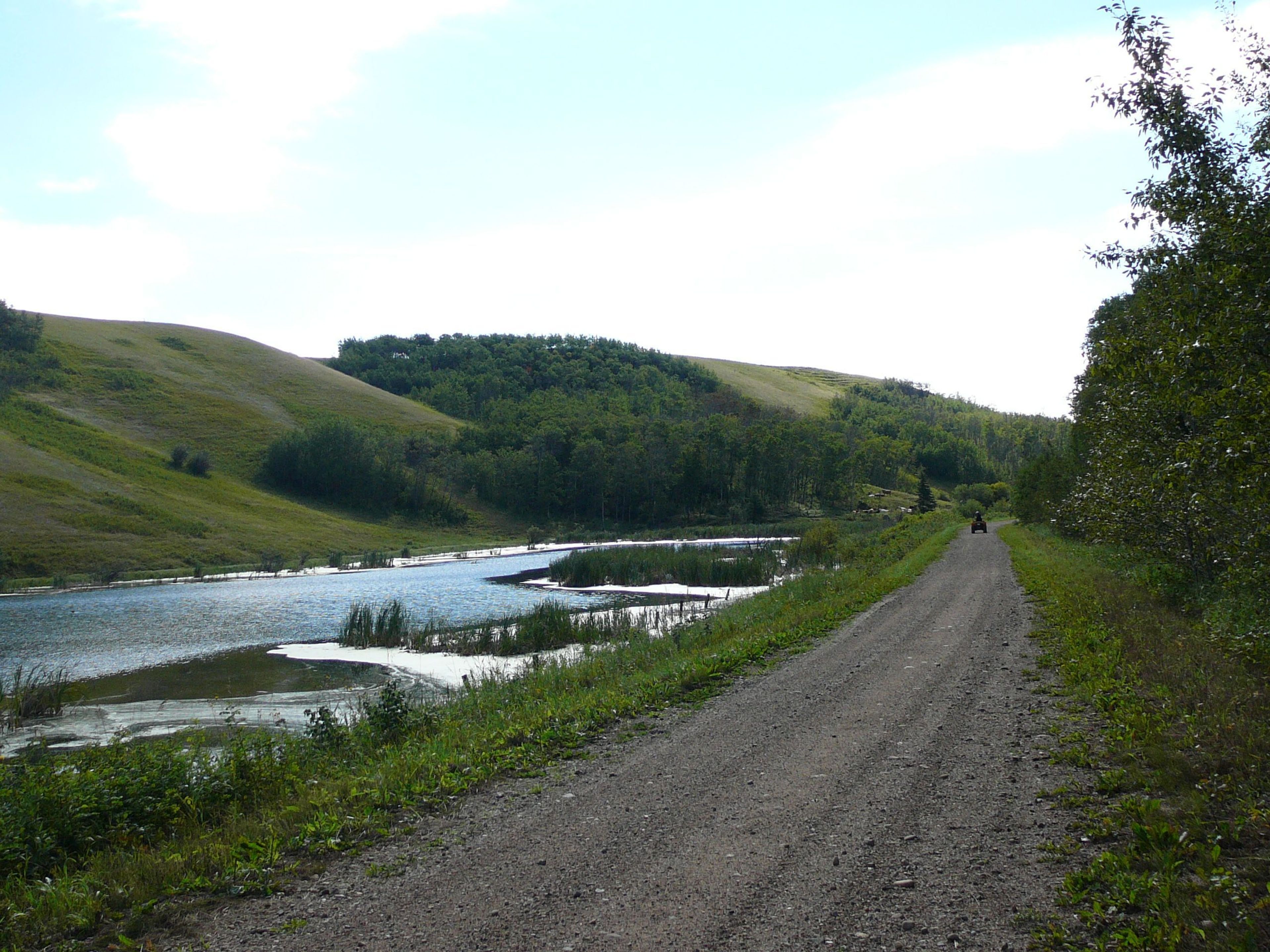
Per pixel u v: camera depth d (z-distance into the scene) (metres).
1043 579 19.92
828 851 5.15
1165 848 4.67
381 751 9.08
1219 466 6.67
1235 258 6.99
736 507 109.81
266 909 4.88
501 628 24.05
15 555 55.03
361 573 55.12
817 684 10.57
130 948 4.48
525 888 4.90
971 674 10.44
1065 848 4.87
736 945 4.04
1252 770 5.53
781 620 16.77
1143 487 12.73
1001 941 3.92
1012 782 6.21
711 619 19.34
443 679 17.70
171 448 100.75
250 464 103.62
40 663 21.77
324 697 16.34
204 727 13.86
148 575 55.62
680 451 114.56
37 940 4.70
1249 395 6.23
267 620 30.11
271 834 6.16
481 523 102.94
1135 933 3.84
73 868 6.14
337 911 4.77
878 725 8.27
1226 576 10.22
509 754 8.02
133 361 128.38
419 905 4.78
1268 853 4.42
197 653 22.98
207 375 134.50
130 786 7.47
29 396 101.19
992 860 4.84
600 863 5.22
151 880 5.38
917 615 16.47
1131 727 7.04
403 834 6.05
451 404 173.00
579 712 9.59
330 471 100.50
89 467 78.31
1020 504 53.53
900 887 4.57
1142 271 8.62
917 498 127.44
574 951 4.08
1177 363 7.28
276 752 9.87
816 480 119.50
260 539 72.25
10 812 6.71
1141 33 7.55
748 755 7.54
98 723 14.48
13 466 70.06
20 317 120.62
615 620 23.25
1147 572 15.55
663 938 4.16
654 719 9.34
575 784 7.02
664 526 107.44
